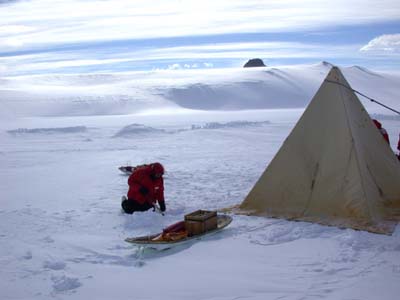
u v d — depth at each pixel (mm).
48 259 6234
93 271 5754
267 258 5902
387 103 75062
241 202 9016
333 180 7609
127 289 5125
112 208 9086
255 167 13625
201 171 13086
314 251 6055
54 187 11852
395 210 7480
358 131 7852
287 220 7465
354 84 91062
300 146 8062
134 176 8516
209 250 6316
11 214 8797
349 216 7262
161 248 6344
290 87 85875
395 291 4680
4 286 5320
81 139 26312
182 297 4836
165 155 17531
